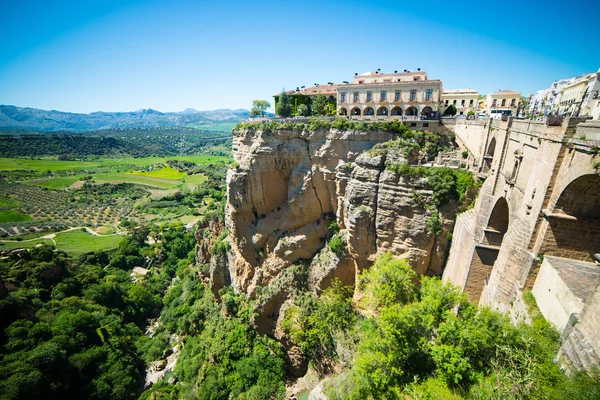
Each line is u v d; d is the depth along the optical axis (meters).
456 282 36.25
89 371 51.69
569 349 17.77
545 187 22.75
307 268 52.22
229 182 58.84
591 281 20.22
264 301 52.69
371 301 39.97
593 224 21.47
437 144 46.66
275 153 53.09
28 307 55.97
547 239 22.97
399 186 41.84
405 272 36.19
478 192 38.47
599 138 18.12
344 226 49.84
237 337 52.88
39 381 42.75
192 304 72.44
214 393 46.88
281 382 48.12
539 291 23.30
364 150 46.94
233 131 61.00
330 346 45.12
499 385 18.12
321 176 50.56
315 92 73.62
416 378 24.23
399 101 57.75
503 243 28.52
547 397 16.33
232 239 62.78
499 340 21.20
